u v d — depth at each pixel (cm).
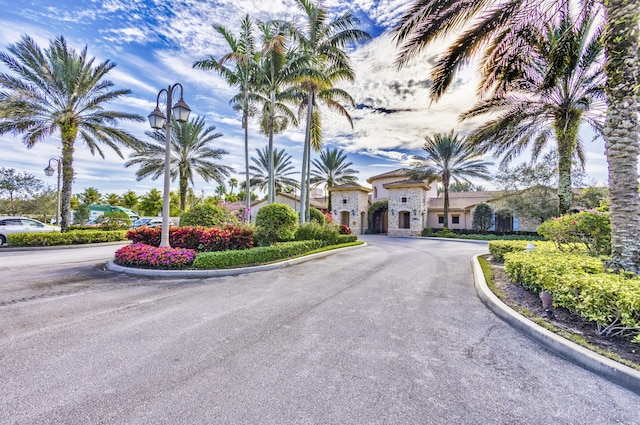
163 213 855
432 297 566
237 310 479
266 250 923
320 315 457
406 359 316
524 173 2088
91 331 386
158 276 731
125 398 242
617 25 493
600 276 412
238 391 253
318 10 1519
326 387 260
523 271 546
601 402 245
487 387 265
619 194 491
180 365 298
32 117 1456
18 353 321
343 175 3306
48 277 714
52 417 218
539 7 661
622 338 342
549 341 348
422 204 2878
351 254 1258
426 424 214
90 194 5253
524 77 973
